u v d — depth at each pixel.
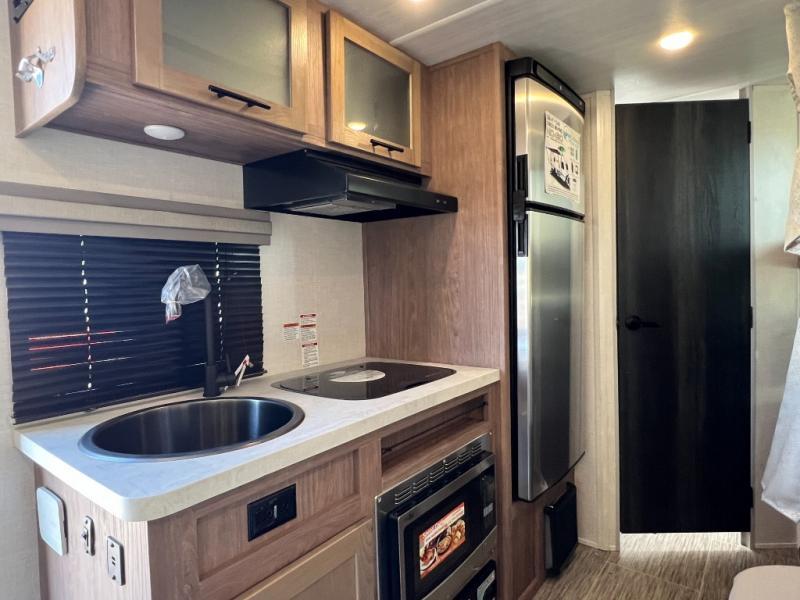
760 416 2.37
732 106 2.37
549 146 1.94
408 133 1.91
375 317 2.27
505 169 1.88
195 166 1.63
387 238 2.21
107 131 1.35
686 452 2.46
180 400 1.52
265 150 1.58
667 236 2.44
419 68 1.95
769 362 2.34
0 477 1.23
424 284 2.10
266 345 1.87
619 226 2.47
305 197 1.59
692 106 2.40
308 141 1.50
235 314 1.76
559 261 2.03
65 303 1.34
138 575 0.88
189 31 1.19
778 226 2.31
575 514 2.35
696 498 2.46
